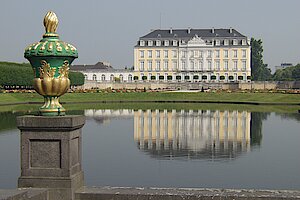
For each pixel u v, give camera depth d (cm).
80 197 727
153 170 1562
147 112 4566
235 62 12612
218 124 3281
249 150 2034
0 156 1858
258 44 15712
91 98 7175
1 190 648
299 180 1400
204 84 10531
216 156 1869
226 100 6975
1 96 6575
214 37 12712
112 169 1580
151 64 12862
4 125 3164
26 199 645
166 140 2394
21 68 8025
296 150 2028
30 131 725
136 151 2003
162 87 10712
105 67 13912
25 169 729
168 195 713
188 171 1547
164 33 13038
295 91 7431
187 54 12688
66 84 751
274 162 1722
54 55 721
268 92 7538
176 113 4409
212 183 1370
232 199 704
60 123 716
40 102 6469
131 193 723
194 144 2239
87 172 1526
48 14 745
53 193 718
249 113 4419
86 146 2166
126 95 7512
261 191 731
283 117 3922
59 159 725
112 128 3022
